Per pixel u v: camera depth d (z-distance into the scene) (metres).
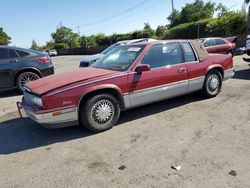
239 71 10.06
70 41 81.50
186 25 29.58
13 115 6.04
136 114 5.40
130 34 42.84
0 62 7.95
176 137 4.17
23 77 8.29
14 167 3.57
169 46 5.36
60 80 4.53
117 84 4.58
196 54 5.77
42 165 3.57
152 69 5.00
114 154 3.74
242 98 6.09
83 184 3.06
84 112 4.38
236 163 3.29
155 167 3.32
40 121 4.11
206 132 4.29
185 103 5.95
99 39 51.88
